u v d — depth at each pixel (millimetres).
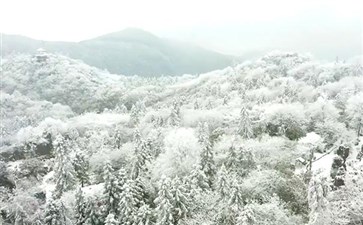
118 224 55594
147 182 66000
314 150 68250
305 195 51031
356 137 81562
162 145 89188
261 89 138000
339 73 162375
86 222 60062
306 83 157000
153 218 56438
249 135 84000
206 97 157875
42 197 83312
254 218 43031
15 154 123875
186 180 59562
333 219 38469
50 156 122438
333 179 47875
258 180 53656
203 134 78188
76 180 82250
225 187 52094
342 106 105688
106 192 61344
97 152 96688
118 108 198375
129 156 87000
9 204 71062
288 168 61250
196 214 52688
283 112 88812
